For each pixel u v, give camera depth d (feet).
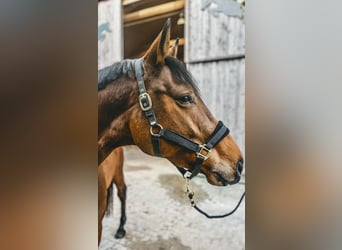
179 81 3.99
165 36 4.04
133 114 4.24
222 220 3.75
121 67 4.29
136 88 4.21
